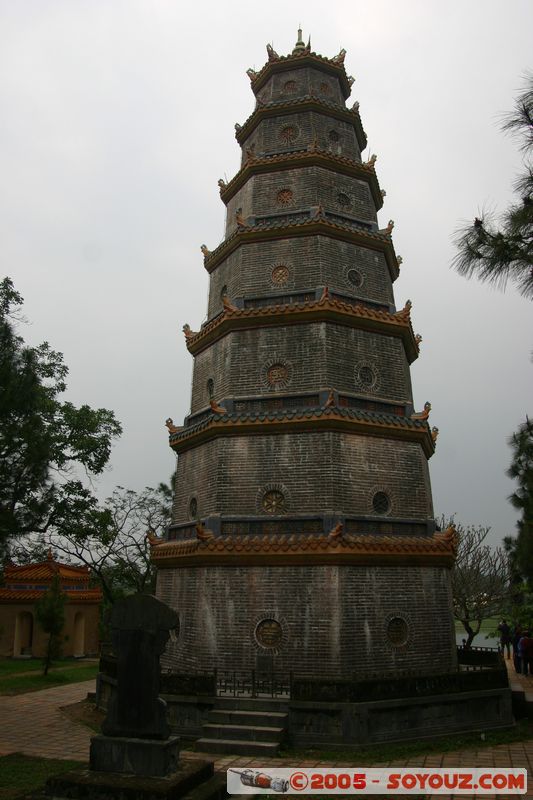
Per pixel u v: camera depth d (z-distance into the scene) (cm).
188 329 2605
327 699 1628
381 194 2789
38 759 1490
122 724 1200
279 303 2330
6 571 3975
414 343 2498
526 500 2670
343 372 2205
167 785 1070
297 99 2708
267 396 2178
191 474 2298
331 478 2002
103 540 4147
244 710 1686
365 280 2448
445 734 1703
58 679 2850
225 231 2772
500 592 4134
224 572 1966
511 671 2811
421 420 2209
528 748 1630
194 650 1941
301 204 2511
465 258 1087
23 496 1831
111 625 1269
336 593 1852
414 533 2100
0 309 2262
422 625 1959
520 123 1026
